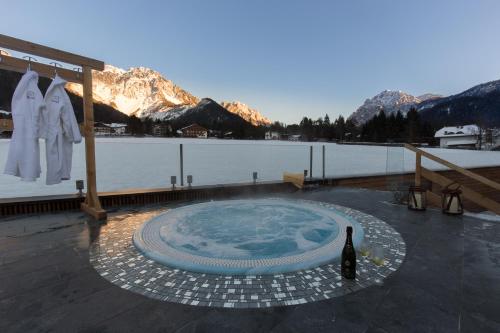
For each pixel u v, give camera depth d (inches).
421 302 67.2
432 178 186.5
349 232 79.0
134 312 63.9
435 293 71.4
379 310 64.1
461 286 74.9
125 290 73.9
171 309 65.2
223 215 161.9
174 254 95.6
